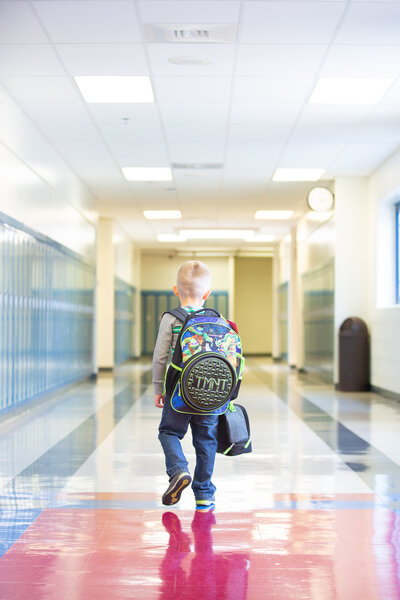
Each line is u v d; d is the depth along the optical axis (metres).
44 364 9.35
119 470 5.10
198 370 3.45
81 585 2.82
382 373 10.66
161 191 13.11
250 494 4.35
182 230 18.94
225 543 3.36
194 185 12.51
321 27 5.70
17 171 7.89
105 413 8.55
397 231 10.95
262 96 7.45
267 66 6.57
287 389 11.96
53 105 7.78
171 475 3.48
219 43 6.02
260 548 3.29
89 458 5.59
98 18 5.52
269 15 5.48
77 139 9.27
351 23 5.62
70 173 11.03
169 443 3.59
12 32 5.79
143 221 17.25
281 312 21.92
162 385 3.67
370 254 11.52
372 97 7.48
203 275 3.79
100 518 3.80
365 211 11.73
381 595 2.72
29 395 8.48
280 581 2.86
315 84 7.07
